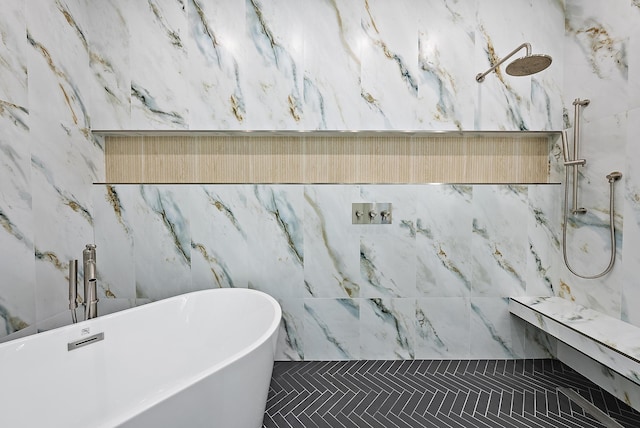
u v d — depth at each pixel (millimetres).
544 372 1770
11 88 1363
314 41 1845
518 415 1422
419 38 1849
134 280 1864
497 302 1890
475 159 1933
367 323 1891
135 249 1856
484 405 1492
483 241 1869
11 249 1367
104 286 1859
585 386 1634
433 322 1895
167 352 1605
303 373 1768
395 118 1869
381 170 1937
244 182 1932
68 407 1270
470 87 1863
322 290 1880
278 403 1515
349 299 1882
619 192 1487
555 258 1870
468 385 1650
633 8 1413
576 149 1687
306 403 1515
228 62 1841
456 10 1845
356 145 1928
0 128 1318
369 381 1690
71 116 1687
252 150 1927
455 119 1870
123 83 1830
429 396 1563
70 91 1681
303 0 1834
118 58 1824
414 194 1856
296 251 1869
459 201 1861
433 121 1872
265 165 1931
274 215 1860
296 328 1894
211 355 1700
